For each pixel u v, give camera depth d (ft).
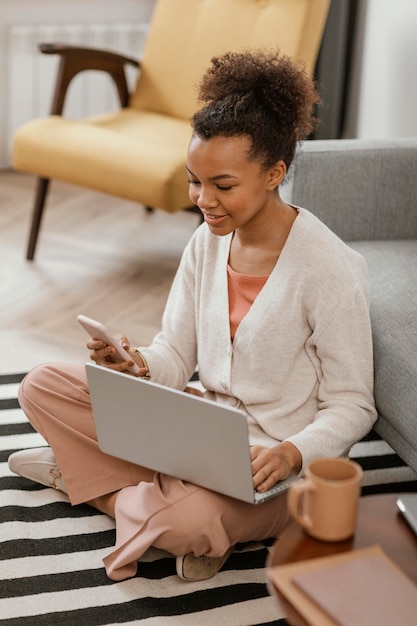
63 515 6.71
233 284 6.16
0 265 10.85
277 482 5.50
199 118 5.56
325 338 5.93
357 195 8.01
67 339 9.30
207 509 5.72
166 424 5.56
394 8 11.60
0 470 7.22
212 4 10.87
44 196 10.78
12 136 13.74
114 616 5.77
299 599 4.00
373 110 12.31
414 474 7.39
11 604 5.84
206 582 6.09
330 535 4.37
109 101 13.84
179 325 6.61
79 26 13.24
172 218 12.50
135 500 6.11
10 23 13.16
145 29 13.42
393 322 6.71
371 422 5.98
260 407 6.21
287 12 10.28
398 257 7.68
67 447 6.57
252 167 5.54
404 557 4.34
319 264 5.90
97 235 11.84
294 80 5.69
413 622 3.84
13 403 8.14
